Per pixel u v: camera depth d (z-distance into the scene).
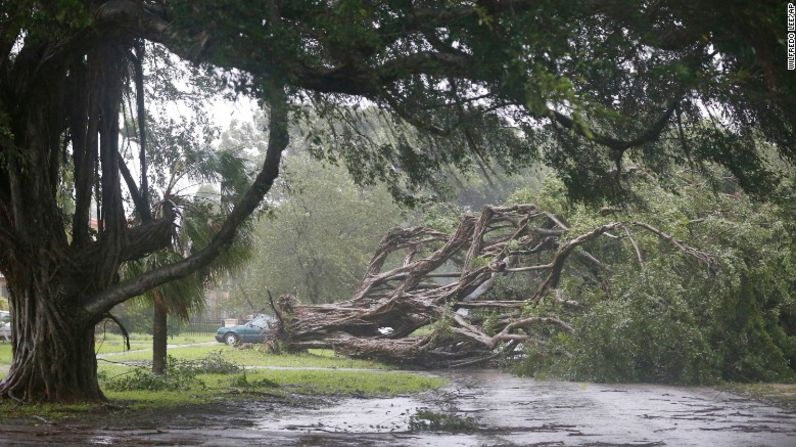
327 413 14.09
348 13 10.77
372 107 14.45
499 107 12.80
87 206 15.25
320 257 47.44
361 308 32.62
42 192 14.43
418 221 49.09
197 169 17.80
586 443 10.12
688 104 13.12
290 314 33.38
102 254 15.11
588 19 11.20
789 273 24.31
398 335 32.00
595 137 13.26
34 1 11.38
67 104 15.38
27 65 14.22
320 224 48.00
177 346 40.59
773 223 23.77
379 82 12.30
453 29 11.33
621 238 24.89
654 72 11.01
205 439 10.08
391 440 10.31
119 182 15.56
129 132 17.03
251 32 10.95
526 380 24.06
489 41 10.86
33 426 11.38
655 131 13.20
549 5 10.32
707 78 11.21
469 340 28.92
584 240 25.70
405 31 11.66
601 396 18.34
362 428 11.86
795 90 10.63
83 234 15.20
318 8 11.38
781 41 9.85
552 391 19.92
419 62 11.90
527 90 9.28
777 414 14.29
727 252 22.70
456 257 35.94
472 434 11.16
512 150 15.21
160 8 13.26
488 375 26.50
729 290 22.55
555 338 24.70
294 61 11.59
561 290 27.03
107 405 13.98
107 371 23.70
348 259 47.91
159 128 17.59
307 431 11.30
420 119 13.52
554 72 10.70
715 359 22.33
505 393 19.27
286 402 16.19
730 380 23.45
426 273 31.72
